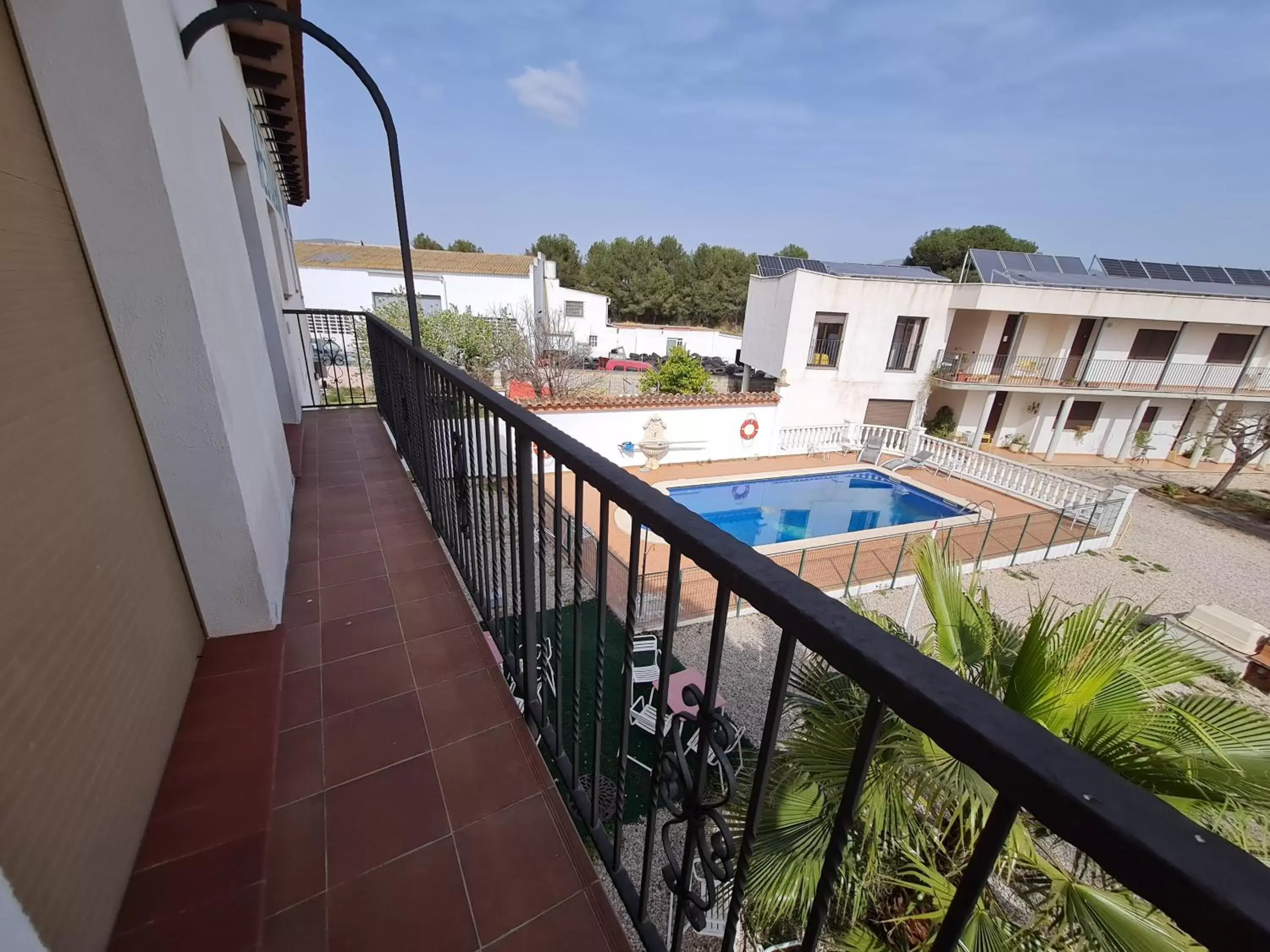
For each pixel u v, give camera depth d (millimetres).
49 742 845
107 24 1139
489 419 1554
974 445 14016
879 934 2221
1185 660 2295
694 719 783
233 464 1584
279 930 1065
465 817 1315
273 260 4758
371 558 2418
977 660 2738
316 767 1414
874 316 12906
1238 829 1933
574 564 1089
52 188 1111
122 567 1195
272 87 3881
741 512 10195
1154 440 15180
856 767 505
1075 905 1849
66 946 837
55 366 1030
